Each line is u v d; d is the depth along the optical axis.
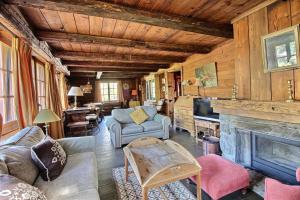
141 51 4.60
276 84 2.26
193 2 2.25
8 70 2.62
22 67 2.46
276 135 2.21
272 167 2.32
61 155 1.93
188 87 5.44
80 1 1.94
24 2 1.79
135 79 11.29
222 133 3.08
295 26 2.00
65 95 6.82
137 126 4.23
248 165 2.64
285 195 1.31
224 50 3.92
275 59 2.22
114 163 3.08
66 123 5.27
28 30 2.52
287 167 2.18
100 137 4.96
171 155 2.24
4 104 2.51
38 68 4.12
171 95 7.14
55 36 2.96
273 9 2.25
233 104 2.72
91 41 3.21
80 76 9.73
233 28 2.88
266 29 2.34
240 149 2.77
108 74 9.56
